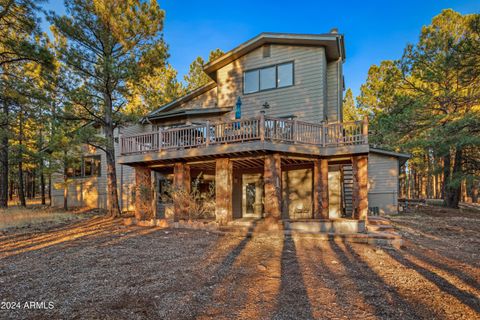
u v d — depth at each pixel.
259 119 8.37
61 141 12.55
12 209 15.19
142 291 4.07
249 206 12.62
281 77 12.72
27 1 10.84
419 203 20.73
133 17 12.73
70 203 18.64
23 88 11.91
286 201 11.95
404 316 3.32
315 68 12.06
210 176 13.84
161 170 13.71
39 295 3.99
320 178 9.55
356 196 8.98
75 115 13.11
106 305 3.63
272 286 4.21
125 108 14.45
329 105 13.24
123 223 10.97
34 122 14.43
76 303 3.71
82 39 12.47
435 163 22.41
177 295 3.91
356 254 6.12
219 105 13.94
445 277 4.71
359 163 9.03
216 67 14.12
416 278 4.63
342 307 3.52
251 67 13.41
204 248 6.67
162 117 13.73
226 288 4.15
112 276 4.74
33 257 6.10
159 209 13.74
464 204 23.41
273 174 8.48
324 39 11.65
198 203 11.46
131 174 16.91
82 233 8.98
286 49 12.70
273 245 6.94
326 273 4.82
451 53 14.29
